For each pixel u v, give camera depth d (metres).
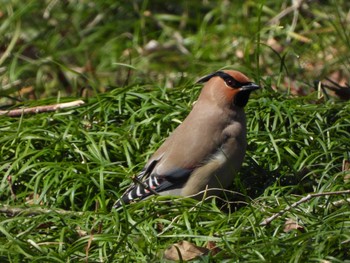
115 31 18.14
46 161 12.44
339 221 10.30
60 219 10.92
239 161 11.77
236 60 16.72
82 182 11.80
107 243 10.33
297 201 10.77
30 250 10.26
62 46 17.98
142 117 13.09
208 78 12.09
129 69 14.45
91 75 17.08
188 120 11.84
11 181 12.03
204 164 11.54
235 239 10.09
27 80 16.97
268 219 10.30
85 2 18.61
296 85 15.26
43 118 13.24
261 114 12.92
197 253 10.02
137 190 11.34
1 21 18.47
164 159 11.66
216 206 11.24
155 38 18.05
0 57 17.86
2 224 10.74
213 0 18.41
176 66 17.11
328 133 12.45
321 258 9.55
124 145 12.47
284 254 9.63
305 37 16.66
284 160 12.14
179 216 10.68
